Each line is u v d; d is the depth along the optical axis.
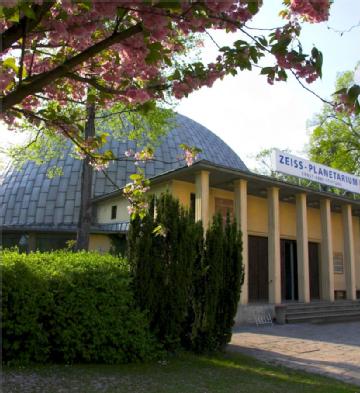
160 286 8.39
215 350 8.95
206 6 3.13
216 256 8.94
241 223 14.66
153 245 8.47
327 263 17.81
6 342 6.86
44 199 23.31
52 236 19.84
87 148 5.42
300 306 15.69
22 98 3.23
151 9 2.95
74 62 3.29
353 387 6.80
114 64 4.51
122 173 23.28
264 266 18.05
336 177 17.98
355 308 17.44
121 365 7.38
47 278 7.38
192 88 4.00
